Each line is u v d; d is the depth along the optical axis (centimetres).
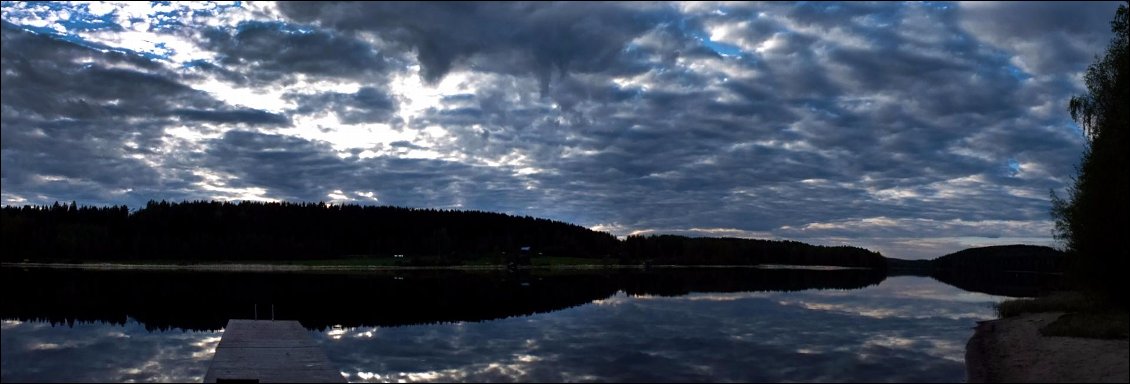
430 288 5753
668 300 4409
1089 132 2898
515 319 3180
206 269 10719
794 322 3064
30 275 7344
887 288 6031
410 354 2164
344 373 1858
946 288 6044
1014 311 3078
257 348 2078
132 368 1906
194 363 1989
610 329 2798
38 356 2095
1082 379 1536
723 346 2353
